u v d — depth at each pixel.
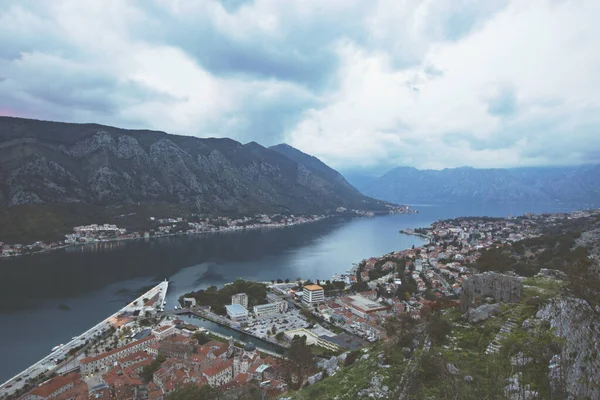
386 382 50.50
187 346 131.12
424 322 65.94
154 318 179.00
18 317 181.75
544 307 48.06
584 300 37.22
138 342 137.00
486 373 37.03
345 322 171.50
